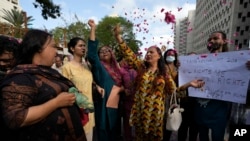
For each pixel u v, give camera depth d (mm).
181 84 3283
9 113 1335
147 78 2938
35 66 1549
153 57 2969
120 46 3443
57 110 1532
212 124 2963
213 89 2932
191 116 3506
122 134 4441
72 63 3174
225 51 3059
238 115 2820
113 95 3533
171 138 4508
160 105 2861
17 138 1479
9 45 1831
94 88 3383
